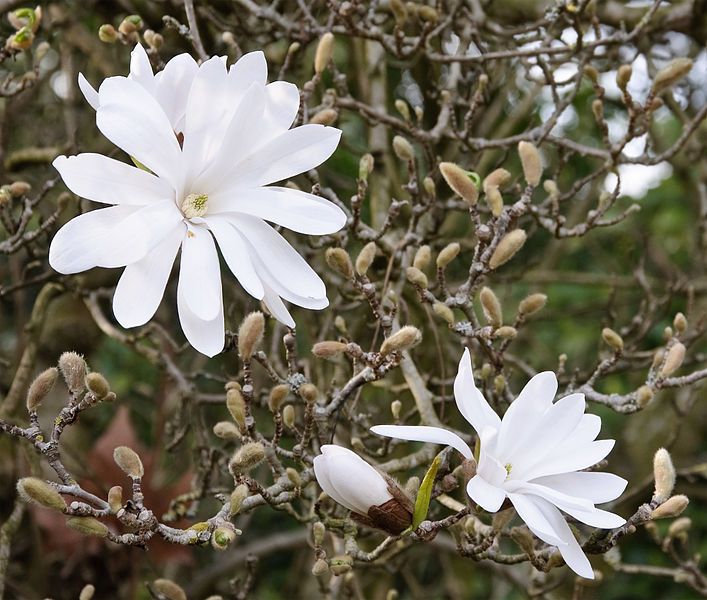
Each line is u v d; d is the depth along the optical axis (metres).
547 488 0.74
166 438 1.25
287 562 1.64
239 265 0.75
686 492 1.38
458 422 1.10
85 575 1.14
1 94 0.93
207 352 0.75
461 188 0.79
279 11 1.11
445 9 1.05
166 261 0.75
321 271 1.04
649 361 1.06
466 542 0.80
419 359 1.05
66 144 1.11
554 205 0.92
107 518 1.04
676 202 1.76
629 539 1.58
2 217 0.93
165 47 1.12
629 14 1.09
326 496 0.80
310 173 0.86
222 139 0.76
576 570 0.74
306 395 0.79
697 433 1.37
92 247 0.74
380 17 1.13
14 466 1.11
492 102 1.28
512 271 1.50
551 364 1.37
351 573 0.95
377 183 1.05
